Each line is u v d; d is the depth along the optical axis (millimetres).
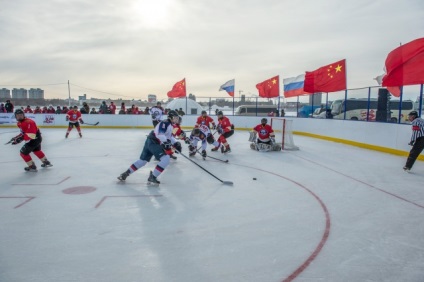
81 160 7781
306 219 3848
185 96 18719
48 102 40250
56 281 2396
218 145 9242
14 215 3826
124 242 3111
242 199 4641
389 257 2891
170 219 3770
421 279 2520
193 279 2455
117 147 10250
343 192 5129
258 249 3004
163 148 5410
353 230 3525
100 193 4836
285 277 2504
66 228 3441
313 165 7547
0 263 2656
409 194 5062
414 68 8477
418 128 6695
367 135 10797
